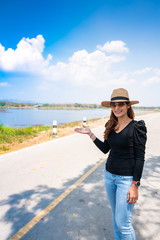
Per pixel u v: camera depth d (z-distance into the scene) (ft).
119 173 5.82
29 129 44.42
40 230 8.48
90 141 31.55
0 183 13.93
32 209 10.28
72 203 10.85
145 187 12.98
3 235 8.19
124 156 5.78
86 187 13.06
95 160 20.04
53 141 31.86
